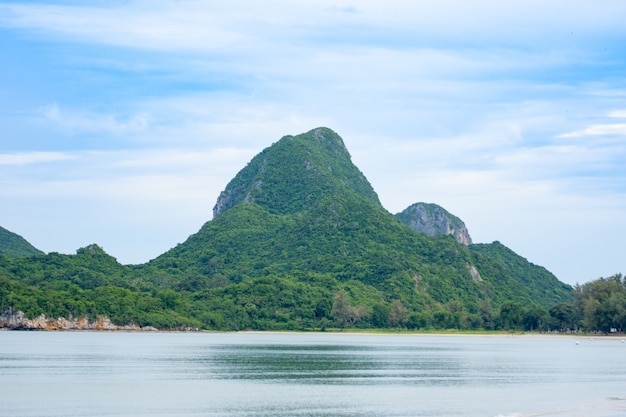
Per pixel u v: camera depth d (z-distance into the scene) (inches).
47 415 3073.3
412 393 3870.6
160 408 3272.6
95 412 3152.1
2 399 3501.5
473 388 4119.1
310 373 4874.5
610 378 4746.6
